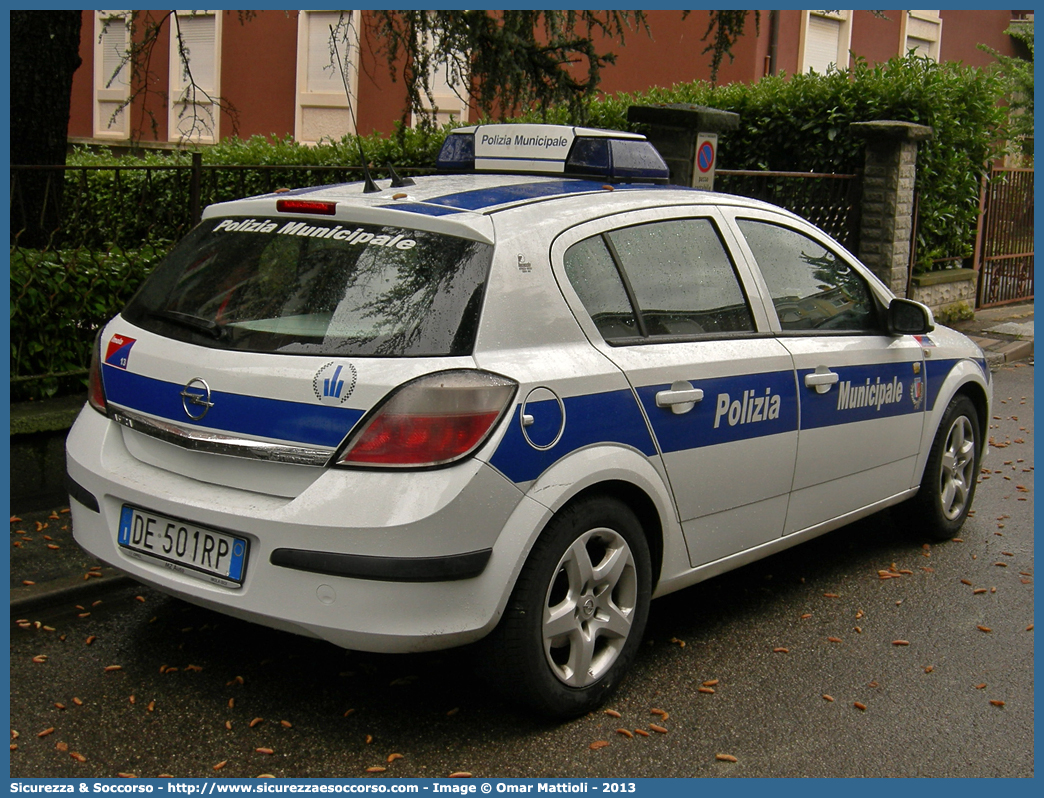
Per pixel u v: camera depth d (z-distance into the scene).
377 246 3.18
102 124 18.78
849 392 4.45
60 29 6.53
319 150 11.73
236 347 3.12
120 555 3.29
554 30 6.12
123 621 4.02
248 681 3.56
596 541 3.36
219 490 3.09
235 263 3.38
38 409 5.11
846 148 11.08
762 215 4.33
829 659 3.96
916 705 3.62
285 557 2.89
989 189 13.27
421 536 2.84
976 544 5.43
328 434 2.90
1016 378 10.23
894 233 10.80
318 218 3.36
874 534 5.56
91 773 2.98
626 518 3.42
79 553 4.50
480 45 6.25
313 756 3.12
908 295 11.55
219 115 17.58
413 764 3.09
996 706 3.64
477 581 2.96
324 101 16.67
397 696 3.49
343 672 3.66
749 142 11.87
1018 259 14.27
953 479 5.40
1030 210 14.22
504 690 3.20
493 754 3.16
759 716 3.49
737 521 3.94
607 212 3.62
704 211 4.04
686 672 3.79
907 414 4.89
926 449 5.11
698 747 3.27
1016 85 16.88
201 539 3.09
